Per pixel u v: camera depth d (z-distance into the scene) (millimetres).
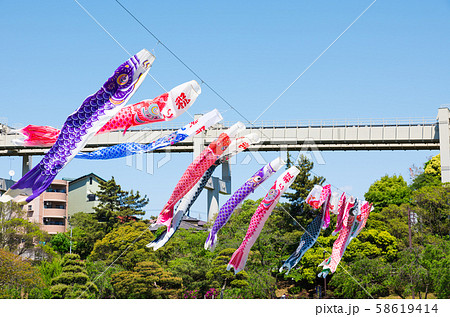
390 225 44969
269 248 43406
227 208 17938
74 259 41094
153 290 38531
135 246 44469
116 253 44688
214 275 40156
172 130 45719
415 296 40031
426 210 45219
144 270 39406
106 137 46844
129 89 13797
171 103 14984
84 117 13453
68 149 13312
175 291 39188
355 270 40562
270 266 42781
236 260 18156
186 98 15125
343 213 21281
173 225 17406
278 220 46531
